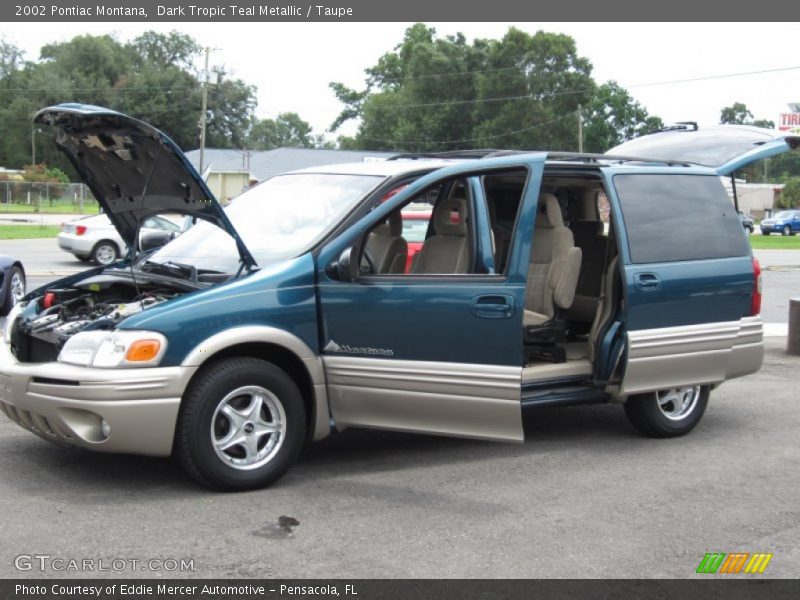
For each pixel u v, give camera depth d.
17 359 5.40
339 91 95.44
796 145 7.67
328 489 5.28
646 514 5.05
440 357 5.43
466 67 76.81
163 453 4.90
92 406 4.75
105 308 5.45
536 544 4.55
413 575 4.13
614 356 6.16
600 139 69.50
